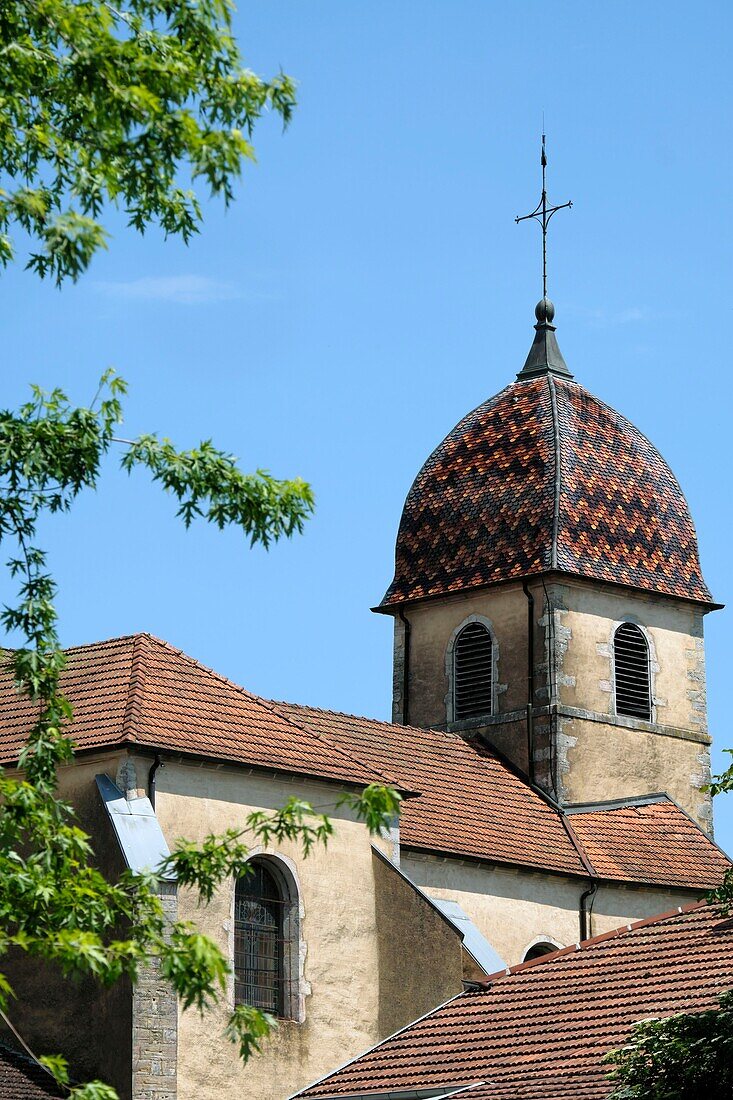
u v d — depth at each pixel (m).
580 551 86.75
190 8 33.62
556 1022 44.84
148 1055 56.56
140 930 35.06
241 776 62.72
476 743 85.12
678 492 92.00
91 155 32.94
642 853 80.75
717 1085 37.22
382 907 65.06
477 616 87.75
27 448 33.66
